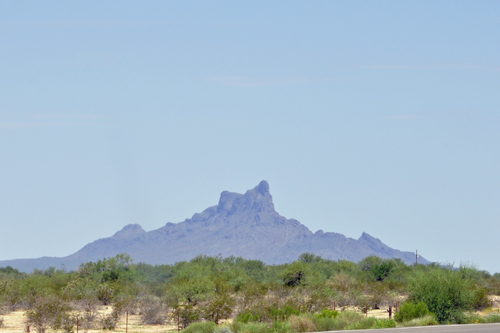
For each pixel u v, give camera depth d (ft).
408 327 150.41
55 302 195.83
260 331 152.87
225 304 209.56
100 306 251.39
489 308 218.59
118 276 337.93
